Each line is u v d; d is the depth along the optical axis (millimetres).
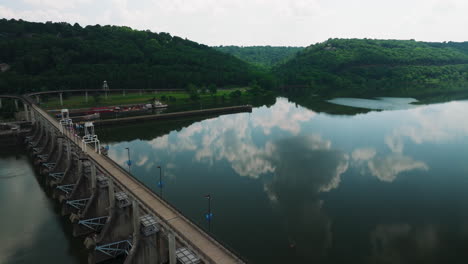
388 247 78250
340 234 83750
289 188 113625
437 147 160875
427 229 86750
